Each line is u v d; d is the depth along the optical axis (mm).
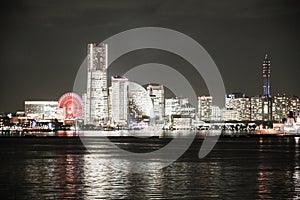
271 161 135875
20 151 185250
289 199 72938
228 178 95500
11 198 74188
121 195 75812
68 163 128625
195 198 73625
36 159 143000
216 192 78750
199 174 102312
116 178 95312
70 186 84938
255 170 110625
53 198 73750
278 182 89625
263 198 73688
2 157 151750
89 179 93938
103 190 80500
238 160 140125
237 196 75250
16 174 102750
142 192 78562
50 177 97188
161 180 92500
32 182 90062
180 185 85875
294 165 123062
